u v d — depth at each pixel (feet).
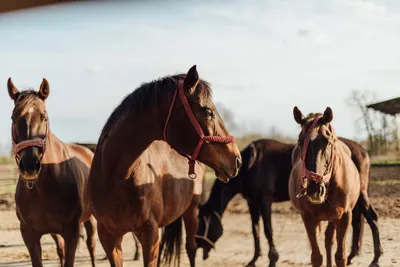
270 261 26.68
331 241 19.72
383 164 68.03
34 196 16.85
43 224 17.22
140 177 14.08
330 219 19.22
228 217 46.60
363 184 25.13
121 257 14.66
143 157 14.71
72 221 17.53
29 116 15.15
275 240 34.76
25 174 14.71
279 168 28.89
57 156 17.49
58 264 28.12
